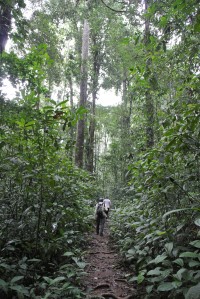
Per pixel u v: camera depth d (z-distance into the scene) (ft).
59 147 11.82
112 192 56.44
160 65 13.56
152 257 11.73
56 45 30.83
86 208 25.13
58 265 12.95
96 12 38.58
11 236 12.21
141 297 10.52
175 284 7.54
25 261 11.59
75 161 47.37
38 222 12.21
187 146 9.63
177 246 9.42
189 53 11.99
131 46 27.76
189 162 10.43
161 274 8.88
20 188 13.24
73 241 16.92
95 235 26.32
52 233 13.69
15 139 11.35
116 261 16.28
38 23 26.91
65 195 14.83
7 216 13.16
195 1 8.36
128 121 51.62
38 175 11.59
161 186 11.12
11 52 12.20
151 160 11.30
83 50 54.34
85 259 16.38
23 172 11.53
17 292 8.79
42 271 12.03
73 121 10.85
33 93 11.88
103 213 26.55
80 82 52.80
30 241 12.68
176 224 10.80
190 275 7.77
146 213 13.34
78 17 42.63
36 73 12.75
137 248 12.35
